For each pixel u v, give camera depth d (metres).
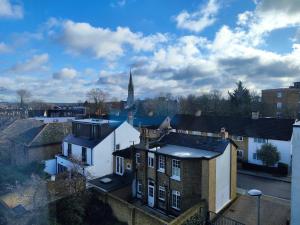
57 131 29.67
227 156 20.16
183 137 23.11
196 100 77.38
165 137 24.22
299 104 60.50
